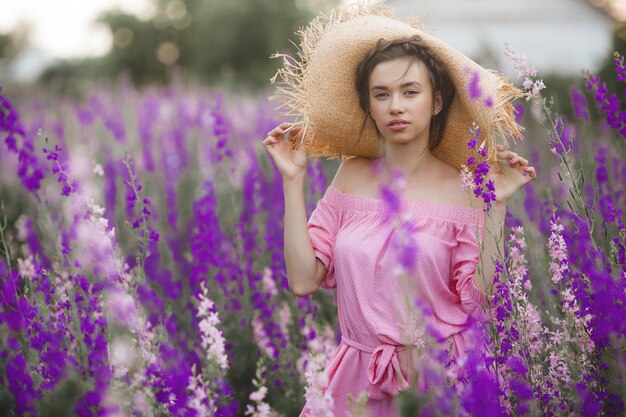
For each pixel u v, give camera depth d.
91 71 30.52
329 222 2.64
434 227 2.41
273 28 33.88
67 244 3.19
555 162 4.50
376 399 2.41
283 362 3.26
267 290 3.53
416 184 2.49
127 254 4.05
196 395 2.31
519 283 2.40
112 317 2.57
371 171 2.60
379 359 2.37
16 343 2.60
